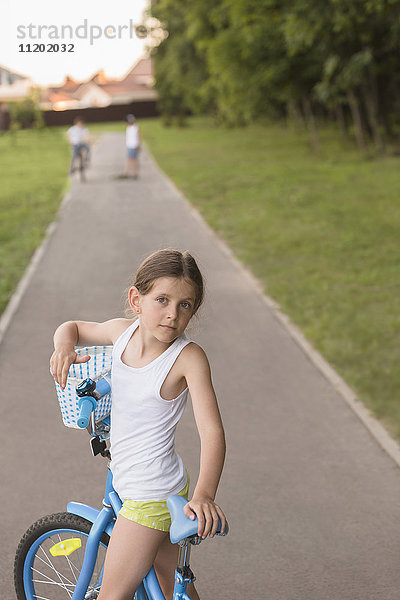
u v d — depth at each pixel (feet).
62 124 262.47
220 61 100.07
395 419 17.71
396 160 82.48
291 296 29.63
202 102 173.78
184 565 7.29
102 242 42.27
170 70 181.27
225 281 32.65
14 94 247.50
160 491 7.70
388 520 13.28
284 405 18.84
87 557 8.43
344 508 13.70
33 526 9.08
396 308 27.91
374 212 50.60
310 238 41.81
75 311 27.78
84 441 16.66
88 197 63.52
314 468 15.33
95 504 13.84
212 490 6.98
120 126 239.30
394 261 36.01
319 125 147.64
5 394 19.53
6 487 14.49
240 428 17.39
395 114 102.47
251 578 11.57
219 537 12.71
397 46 77.41
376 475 15.03
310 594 11.18
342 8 65.51
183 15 167.84
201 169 84.64
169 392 7.64
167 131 184.03
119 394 7.79
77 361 7.92
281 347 23.62
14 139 155.12
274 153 103.14
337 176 72.08
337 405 18.83
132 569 7.68
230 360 22.39
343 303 28.63
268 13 81.76
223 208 54.75
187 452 16.10
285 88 95.55
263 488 14.46
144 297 7.37
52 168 95.71
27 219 51.42
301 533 12.84
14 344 23.86
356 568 11.84
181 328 7.45
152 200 60.23
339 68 80.79
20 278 33.50
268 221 47.88
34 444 16.47
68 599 9.98
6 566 11.81
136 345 7.78
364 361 22.04
